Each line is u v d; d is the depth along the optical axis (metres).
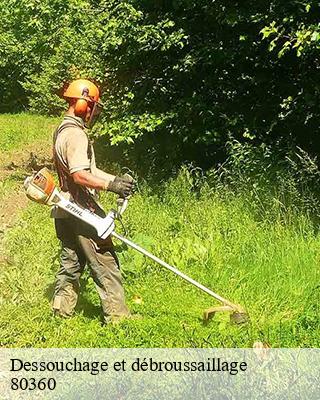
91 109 6.40
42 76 32.28
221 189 10.30
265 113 11.49
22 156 20.05
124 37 12.24
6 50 33.44
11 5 15.75
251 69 11.76
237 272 7.61
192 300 7.09
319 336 5.79
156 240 8.61
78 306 6.93
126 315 6.45
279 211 9.00
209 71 12.06
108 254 6.41
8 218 11.62
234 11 10.94
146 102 12.88
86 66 15.10
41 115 32.50
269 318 6.54
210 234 8.53
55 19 15.30
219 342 5.77
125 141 12.88
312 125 11.09
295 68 11.35
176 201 10.61
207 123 11.75
